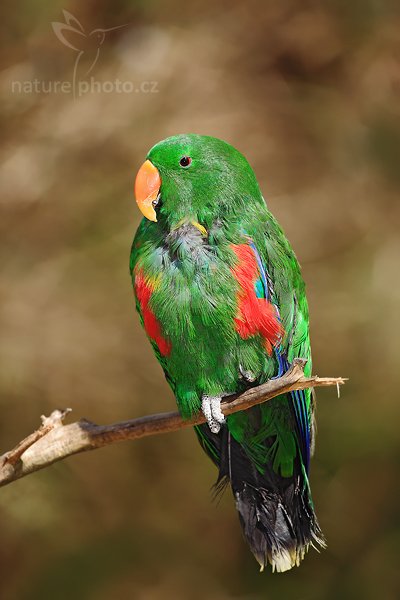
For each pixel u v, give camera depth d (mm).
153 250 7715
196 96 16609
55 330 15539
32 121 16484
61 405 15281
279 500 7953
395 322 15398
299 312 8125
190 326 7504
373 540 14938
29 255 16172
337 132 16906
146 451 15555
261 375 7695
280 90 17109
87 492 15289
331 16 17312
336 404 15250
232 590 15266
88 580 14992
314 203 16516
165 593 15156
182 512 15562
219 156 7789
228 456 8008
